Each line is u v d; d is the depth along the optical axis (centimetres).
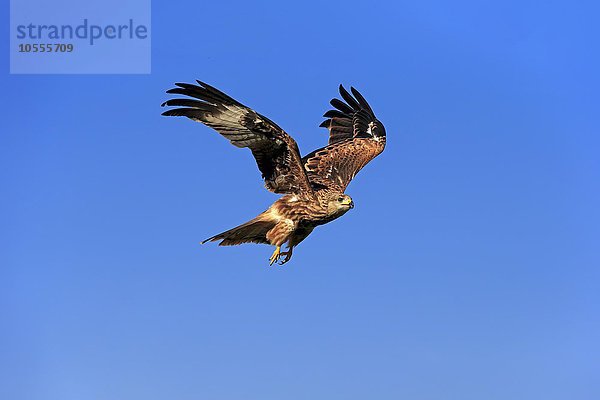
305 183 1511
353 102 1952
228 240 1538
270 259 1511
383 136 1867
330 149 1780
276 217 1514
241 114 1430
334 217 1527
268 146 1482
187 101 1415
